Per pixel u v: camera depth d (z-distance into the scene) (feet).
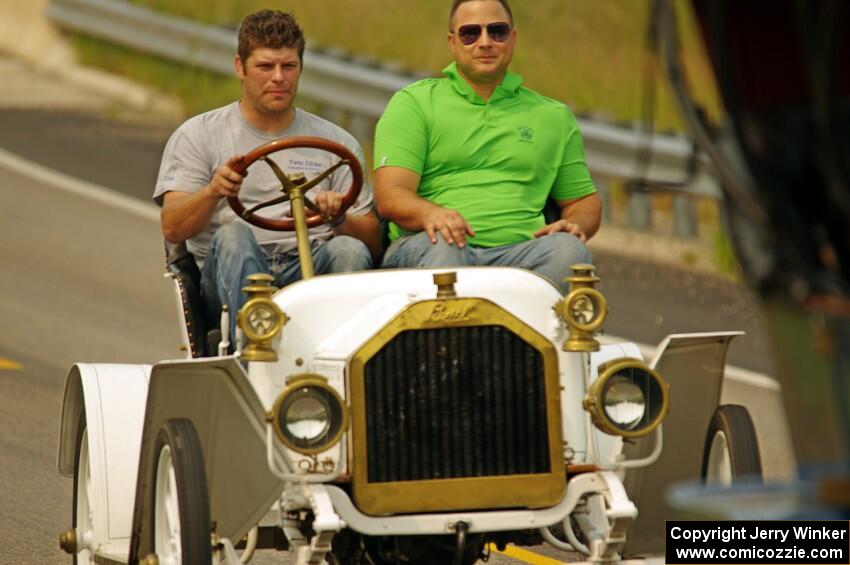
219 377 70.03
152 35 251.80
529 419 70.23
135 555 74.64
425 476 69.36
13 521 97.91
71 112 235.81
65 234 179.01
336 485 69.92
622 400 70.59
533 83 232.94
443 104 87.97
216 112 90.89
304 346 72.38
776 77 47.78
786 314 47.88
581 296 71.67
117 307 154.81
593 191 90.53
